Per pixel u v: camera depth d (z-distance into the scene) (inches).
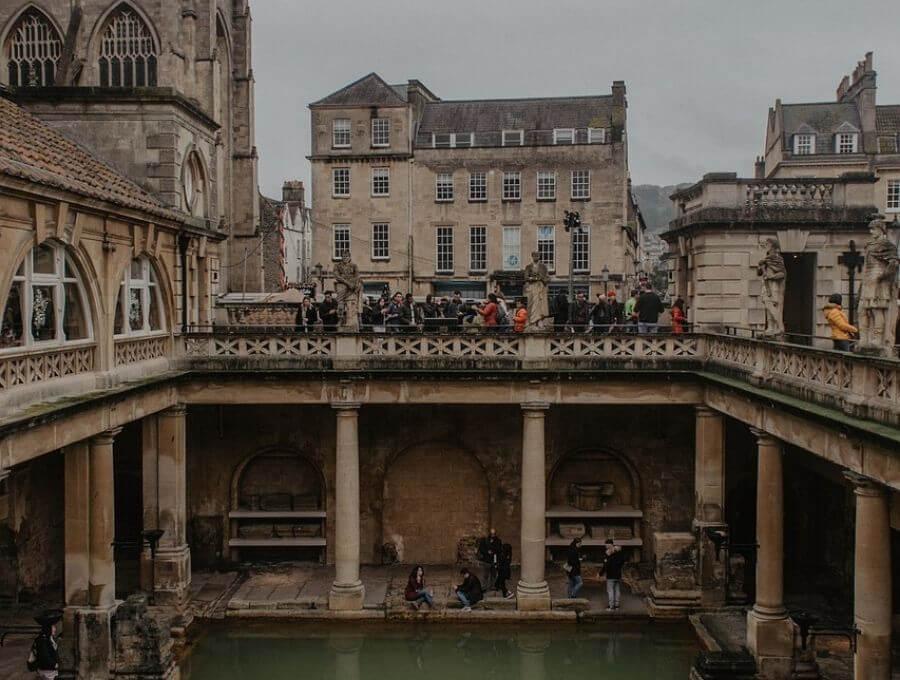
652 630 1135.6
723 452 1166.3
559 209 2583.7
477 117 2687.0
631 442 1347.2
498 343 1162.6
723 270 1181.7
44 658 862.5
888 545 711.7
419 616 1158.3
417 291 2608.3
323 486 1354.6
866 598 712.4
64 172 874.1
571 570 1183.6
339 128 2613.2
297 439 1349.7
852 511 1167.6
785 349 884.6
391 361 1161.4
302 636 1127.6
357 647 1105.4
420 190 2605.8
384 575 1312.7
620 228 2566.4
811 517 1280.8
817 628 949.2
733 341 1044.5
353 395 1171.9
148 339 1090.7
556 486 1373.0
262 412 1347.2
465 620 1155.3
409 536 1369.3
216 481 1348.4
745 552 1315.2
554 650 1096.8
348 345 1163.9
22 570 1147.3
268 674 1032.8
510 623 1154.0
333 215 2625.5
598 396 1167.6
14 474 1117.1
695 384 1163.3
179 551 1176.2
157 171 1184.8
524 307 1254.9
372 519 1363.2
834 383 767.7
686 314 1268.5
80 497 943.7
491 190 2588.6
